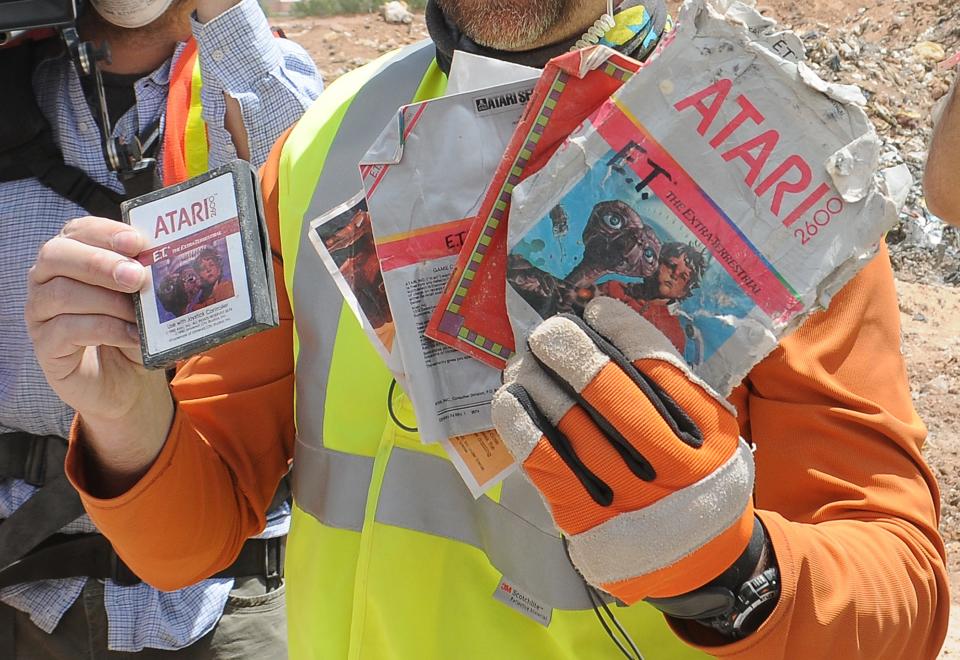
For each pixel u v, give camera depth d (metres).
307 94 2.48
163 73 2.40
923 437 1.37
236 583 2.27
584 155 1.21
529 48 1.46
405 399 1.49
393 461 1.51
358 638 1.53
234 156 2.43
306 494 1.61
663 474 1.10
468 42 1.49
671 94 1.20
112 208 2.20
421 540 1.50
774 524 1.22
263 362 1.68
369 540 1.52
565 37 1.46
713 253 1.20
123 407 1.42
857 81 7.16
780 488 1.35
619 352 1.13
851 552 1.24
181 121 2.40
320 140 1.64
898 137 6.81
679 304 1.21
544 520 1.43
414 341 1.32
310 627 1.59
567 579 1.42
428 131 1.33
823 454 1.32
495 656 1.46
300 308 1.60
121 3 2.25
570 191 1.22
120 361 1.41
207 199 1.30
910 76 7.24
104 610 2.20
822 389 1.32
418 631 1.50
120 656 2.21
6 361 2.17
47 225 2.18
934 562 1.30
